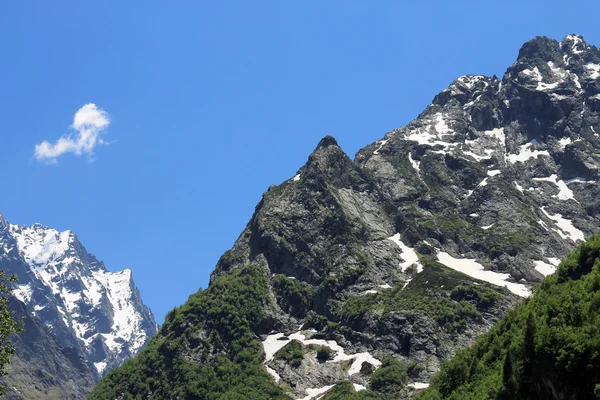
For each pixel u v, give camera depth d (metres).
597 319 169.62
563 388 165.75
